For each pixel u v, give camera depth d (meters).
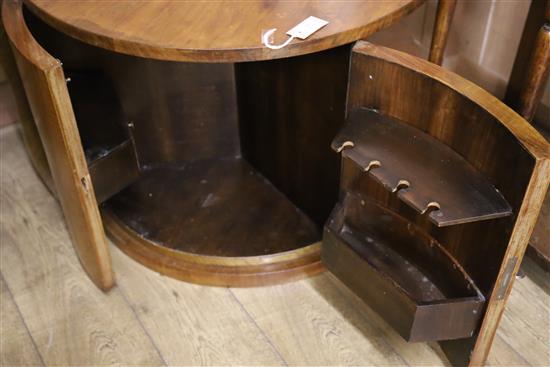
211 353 1.27
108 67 1.50
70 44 1.46
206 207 1.53
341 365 1.24
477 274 1.05
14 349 1.28
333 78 1.19
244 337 1.29
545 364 1.23
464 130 0.97
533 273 1.40
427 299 1.21
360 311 1.33
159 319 1.33
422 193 0.97
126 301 1.37
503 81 1.44
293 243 1.42
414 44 1.63
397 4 1.09
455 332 1.10
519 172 0.88
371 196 1.21
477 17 1.44
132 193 1.58
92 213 1.21
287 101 1.37
